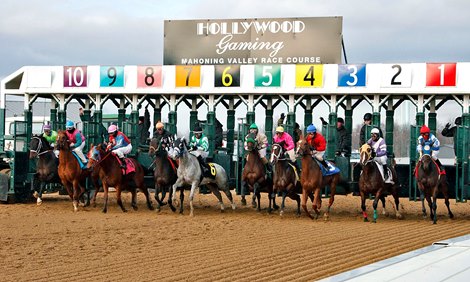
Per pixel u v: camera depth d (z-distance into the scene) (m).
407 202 19.09
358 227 12.34
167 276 7.08
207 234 10.94
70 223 12.40
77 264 7.88
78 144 15.26
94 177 15.41
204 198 19.28
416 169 13.66
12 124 19.33
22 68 17.34
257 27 17.31
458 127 14.34
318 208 14.08
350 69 15.37
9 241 9.86
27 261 8.09
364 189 13.70
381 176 13.54
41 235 10.57
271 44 17.27
